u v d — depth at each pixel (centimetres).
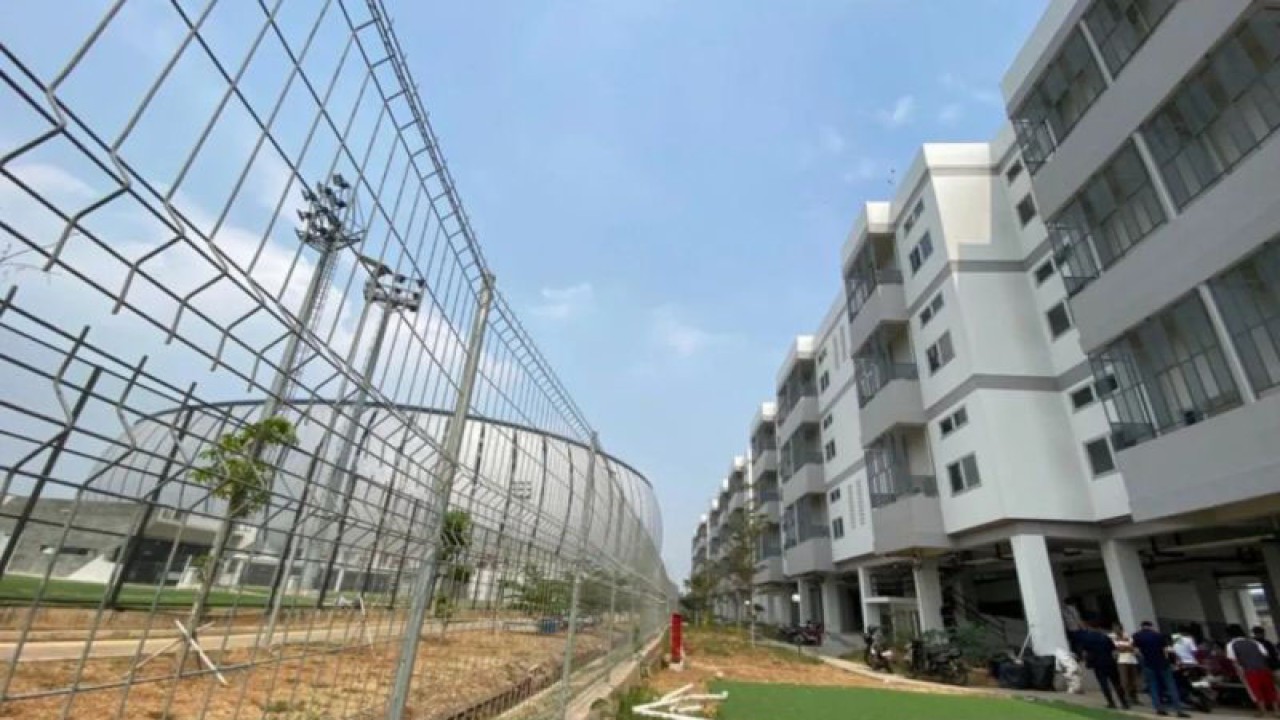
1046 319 1734
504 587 409
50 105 124
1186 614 2153
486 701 415
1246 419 973
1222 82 1020
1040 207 1450
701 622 3912
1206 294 1048
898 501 1956
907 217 2183
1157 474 1135
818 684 1482
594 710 641
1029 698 1316
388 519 262
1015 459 1614
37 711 243
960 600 2147
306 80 185
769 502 3866
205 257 155
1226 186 1002
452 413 321
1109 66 1270
